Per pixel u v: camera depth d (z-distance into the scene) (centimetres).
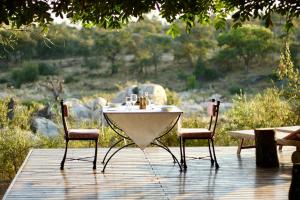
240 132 749
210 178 613
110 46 4025
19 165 904
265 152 675
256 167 678
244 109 1041
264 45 3834
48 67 3681
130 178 616
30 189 561
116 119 639
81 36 4025
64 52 3906
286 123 1016
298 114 1021
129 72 3922
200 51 4003
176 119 667
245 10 415
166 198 520
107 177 623
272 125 1010
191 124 1020
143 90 1366
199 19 507
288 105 1031
